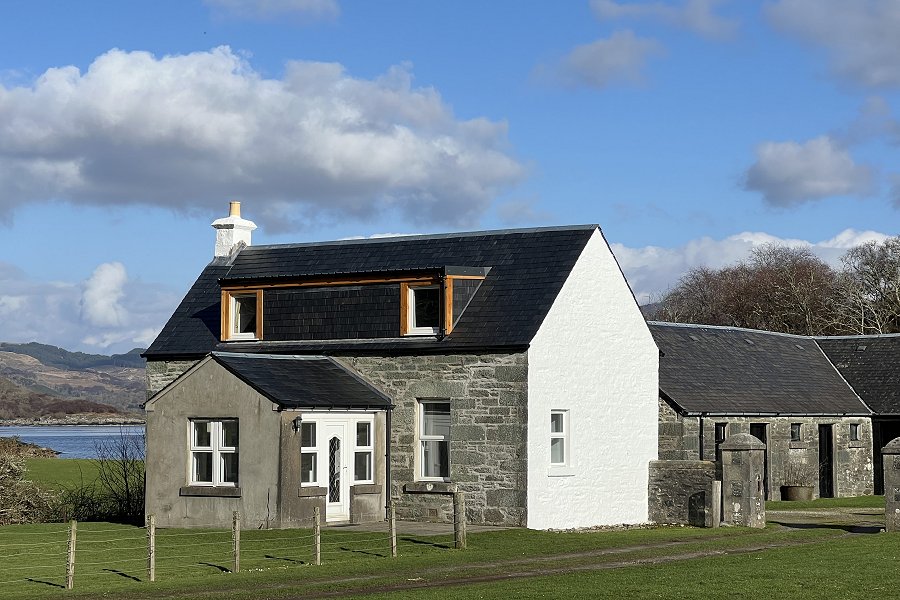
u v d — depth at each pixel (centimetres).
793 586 1894
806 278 8300
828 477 4319
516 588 1881
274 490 2730
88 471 4781
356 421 2945
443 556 2316
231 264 3553
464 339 2928
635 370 3244
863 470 4416
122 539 2648
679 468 3181
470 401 2909
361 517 2914
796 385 4272
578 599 1756
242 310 3325
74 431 18425
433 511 2942
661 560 2314
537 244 3128
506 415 2861
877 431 4512
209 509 2806
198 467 2861
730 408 3744
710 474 3128
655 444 3278
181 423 2862
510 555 2352
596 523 3052
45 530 2875
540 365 2891
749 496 3025
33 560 2331
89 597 1866
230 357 2859
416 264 3209
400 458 2989
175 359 3369
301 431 2800
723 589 1861
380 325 3073
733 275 9056
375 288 3091
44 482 4147
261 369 2867
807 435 4166
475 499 2889
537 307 2936
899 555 2341
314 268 3369
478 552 2378
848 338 4812
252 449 2761
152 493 2886
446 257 3194
